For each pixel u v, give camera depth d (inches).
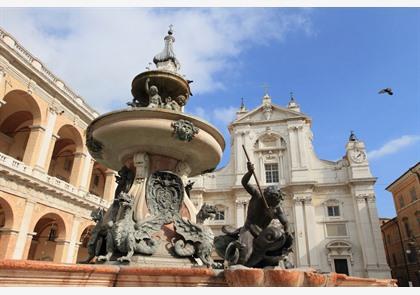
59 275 110.2
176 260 184.1
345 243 1133.1
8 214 661.9
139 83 271.4
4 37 701.3
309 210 1197.7
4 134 872.9
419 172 1192.2
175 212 210.1
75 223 844.6
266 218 173.5
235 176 1325.0
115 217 201.6
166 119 210.5
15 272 99.5
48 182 756.6
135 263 169.9
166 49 322.0
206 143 226.8
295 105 1428.4
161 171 219.8
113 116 210.7
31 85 761.6
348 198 1218.6
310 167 1305.4
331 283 146.9
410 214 1286.9
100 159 266.2
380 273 1056.2
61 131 944.9
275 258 158.6
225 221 1274.6
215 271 131.3
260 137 1389.0
